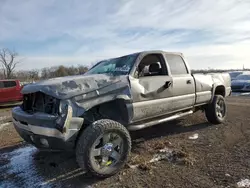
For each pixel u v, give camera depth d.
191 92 4.82
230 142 4.32
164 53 4.54
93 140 2.90
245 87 14.13
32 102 3.37
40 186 2.93
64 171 3.34
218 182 2.80
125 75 3.68
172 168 3.27
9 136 5.49
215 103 5.58
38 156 4.02
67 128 2.78
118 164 3.18
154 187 2.76
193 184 2.79
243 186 2.67
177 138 4.67
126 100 3.47
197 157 3.62
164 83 4.14
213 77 5.69
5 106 12.62
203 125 5.69
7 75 42.59
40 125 2.87
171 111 4.42
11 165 3.65
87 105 2.98
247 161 3.38
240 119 6.26
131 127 3.72
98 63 5.00
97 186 2.86
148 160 3.58
